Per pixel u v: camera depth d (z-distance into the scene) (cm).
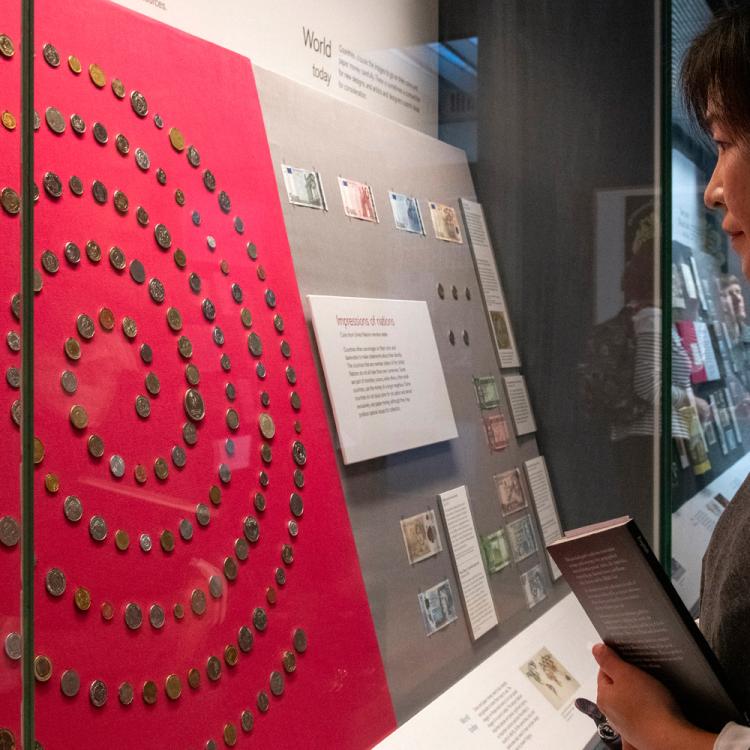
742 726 100
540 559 212
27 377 110
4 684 112
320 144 185
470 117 214
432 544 188
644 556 100
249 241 163
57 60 134
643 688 110
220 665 140
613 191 204
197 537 140
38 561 117
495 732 176
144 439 134
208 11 168
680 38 196
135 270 139
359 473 177
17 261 121
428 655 179
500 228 217
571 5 202
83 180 134
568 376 215
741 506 105
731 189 96
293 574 157
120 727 123
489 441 207
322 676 157
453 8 212
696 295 226
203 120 159
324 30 196
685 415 219
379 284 190
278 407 162
